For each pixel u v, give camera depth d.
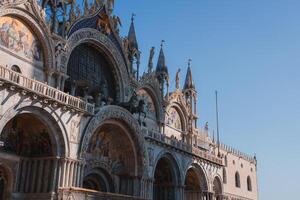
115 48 49.06
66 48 40.72
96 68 47.28
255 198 89.88
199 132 71.38
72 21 42.06
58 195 32.88
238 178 83.25
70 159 34.59
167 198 52.53
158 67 60.41
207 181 60.62
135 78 52.69
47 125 33.47
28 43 36.94
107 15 47.75
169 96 60.81
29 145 35.06
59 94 34.34
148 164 46.03
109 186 43.69
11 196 32.81
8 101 29.75
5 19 34.62
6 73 29.81
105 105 40.62
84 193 34.47
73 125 35.66
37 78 37.44
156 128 56.50
